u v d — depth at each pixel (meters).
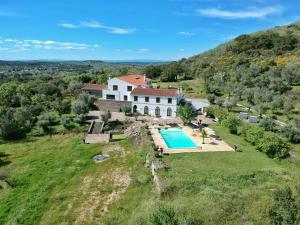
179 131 54.62
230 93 90.44
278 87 85.19
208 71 122.94
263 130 48.91
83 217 28.88
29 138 54.62
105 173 38.69
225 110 65.25
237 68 121.19
